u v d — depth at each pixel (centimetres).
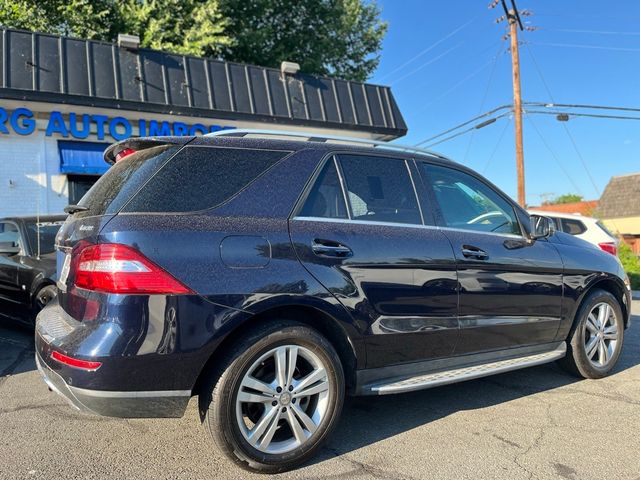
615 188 3931
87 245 271
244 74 1164
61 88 970
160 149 301
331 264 309
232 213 293
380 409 400
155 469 296
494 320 385
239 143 317
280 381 291
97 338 254
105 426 359
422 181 379
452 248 366
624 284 498
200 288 268
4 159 988
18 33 975
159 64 1081
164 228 271
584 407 407
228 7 1452
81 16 1302
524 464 309
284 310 302
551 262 427
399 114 1327
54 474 289
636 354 577
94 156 1052
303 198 318
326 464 305
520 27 2100
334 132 1261
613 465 309
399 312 333
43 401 407
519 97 2077
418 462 309
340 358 327
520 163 2067
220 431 274
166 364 262
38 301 573
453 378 354
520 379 480
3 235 641
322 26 1800
